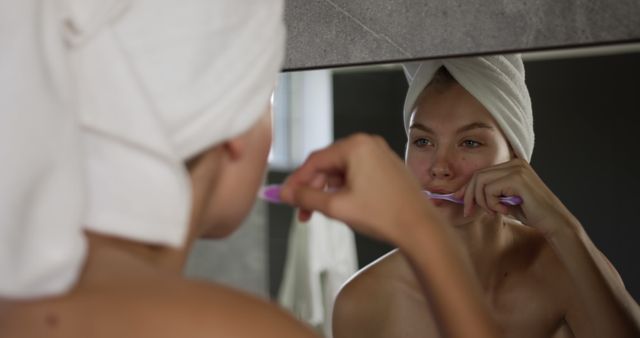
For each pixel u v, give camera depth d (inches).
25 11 16.6
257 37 19.4
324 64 37.1
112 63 17.2
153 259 19.0
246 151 21.1
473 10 33.4
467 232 36.5
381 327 39.5
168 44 18.1
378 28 35.7
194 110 18.2
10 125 15.8
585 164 36.3
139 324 16.3
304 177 23.5
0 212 15.6
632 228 34.9
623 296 34.6
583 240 35.3
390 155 23.4
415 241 22.8
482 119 35.7
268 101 21.5
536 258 36.1
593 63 37.4
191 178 19.9
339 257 56.7
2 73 16.1
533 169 36.1
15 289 15.4
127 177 16.9
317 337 17.7
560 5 31.6
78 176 16.0
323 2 36.9
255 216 73.7
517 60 35.7
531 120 36.1
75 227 15.9
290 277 67.6
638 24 30.3
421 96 36.7
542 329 35.8
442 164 36.4
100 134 17.0
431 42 34.5
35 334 17.1
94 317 16.7
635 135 36.8
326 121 61.5
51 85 16.2
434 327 38.3
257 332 16.6
